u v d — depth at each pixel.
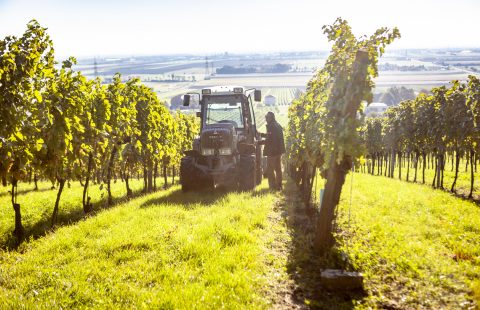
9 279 5.33
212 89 13.67
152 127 14.47
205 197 11.14
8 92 6.26
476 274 5.33
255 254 6.18
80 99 8.59
